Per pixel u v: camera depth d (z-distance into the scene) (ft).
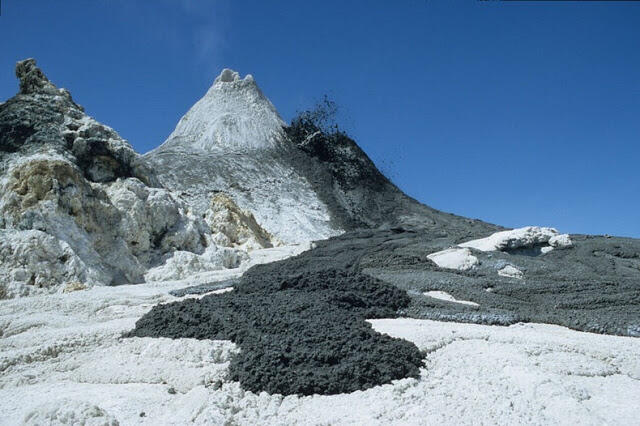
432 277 63.77
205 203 192.85
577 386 36.35
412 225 208.44
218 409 32.58
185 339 41.93
